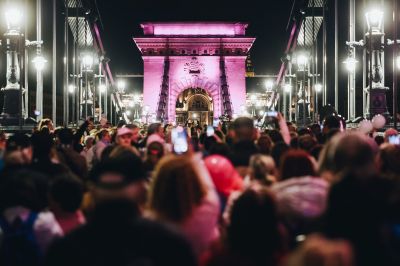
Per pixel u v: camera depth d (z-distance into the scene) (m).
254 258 4.29
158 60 82.88
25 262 5.57
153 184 5.29
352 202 4.04
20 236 5.59
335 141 6.35
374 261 3.91
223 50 83.25
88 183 7.30
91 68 49.16
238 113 82.25
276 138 12.62
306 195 5.95
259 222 4.37
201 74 83.00
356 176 4.25
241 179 7.93
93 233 3.95
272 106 75.38
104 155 11.55
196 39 82.88
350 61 35.53
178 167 5.25
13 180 5.85
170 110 82.50
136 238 3.89
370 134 16.33
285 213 5.96
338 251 2.73
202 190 5.27
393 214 4.01
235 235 4.35
